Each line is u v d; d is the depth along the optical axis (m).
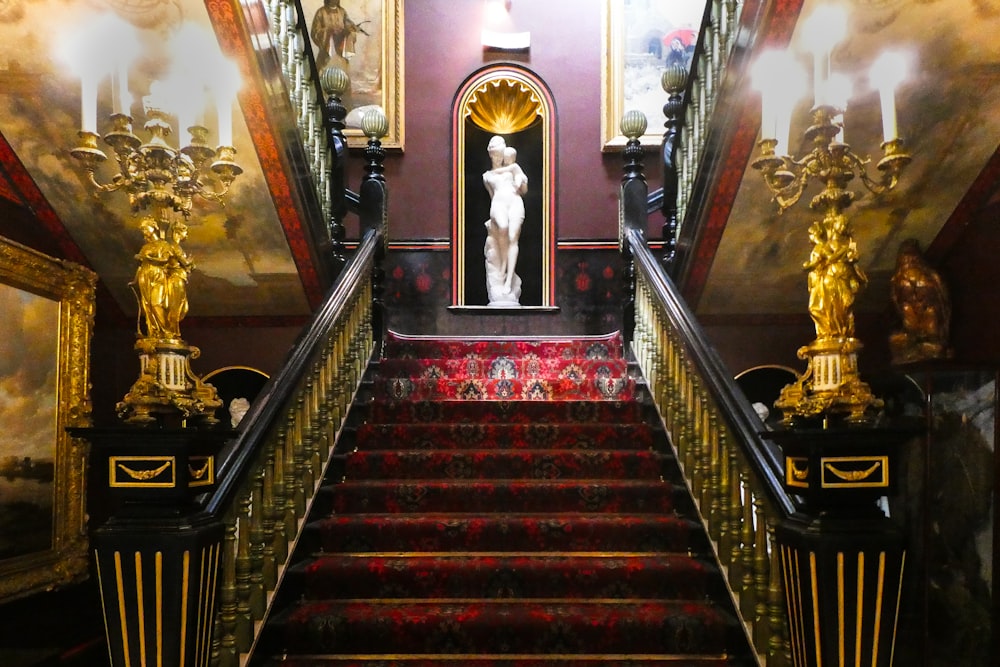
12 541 4.83
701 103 4.95
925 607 5.09
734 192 4.75
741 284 5.88
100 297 5.94
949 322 5.30
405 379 5.46
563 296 7.63
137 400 2.58
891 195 4.97
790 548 2.57
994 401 4.73
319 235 5.46
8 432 4.81
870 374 5.93
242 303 6.23
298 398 3.84
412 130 7.79
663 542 3.88
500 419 5.05
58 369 5.28
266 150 4.57
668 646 3.31
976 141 4.52
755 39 3.68
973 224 5.10
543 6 7.88
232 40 3.87
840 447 2.46
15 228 5.00
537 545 3.90
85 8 3.67
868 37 3.74
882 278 5.87
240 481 2.93
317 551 3.91
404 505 4.20
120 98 2.81
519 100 7.93
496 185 7.57
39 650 4.32
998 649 4.63
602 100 7.72
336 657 3.31
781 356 6.44
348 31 7.74
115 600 2.49
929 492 5.14
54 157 4.64
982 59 3.89
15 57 3.95
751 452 2.99
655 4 7.79
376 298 5.95
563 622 3.33
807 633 2.51
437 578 3.61
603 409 5.03
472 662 3.27
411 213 7.72
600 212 7.71
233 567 3.06
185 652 2.52
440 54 7.84
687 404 4.16
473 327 7.56
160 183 2.74
